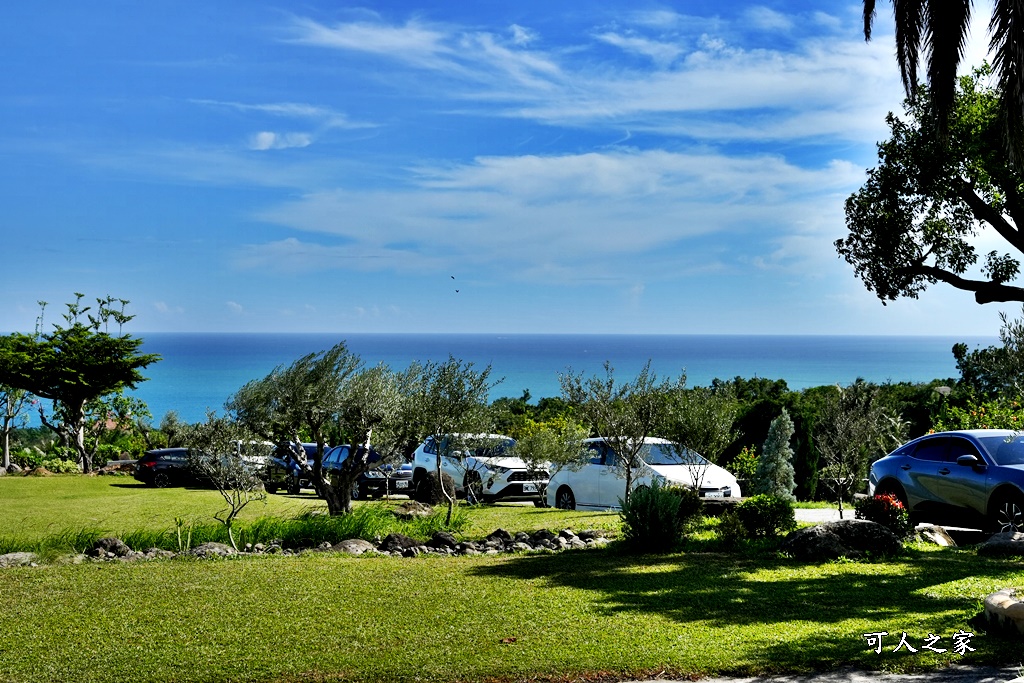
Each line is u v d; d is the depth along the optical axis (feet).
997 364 40.16
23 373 107.65
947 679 19.84
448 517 48.60
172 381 432.66
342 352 53.42
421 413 52.70
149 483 84.69
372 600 27.09
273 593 28.04
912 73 40.29
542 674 20.10
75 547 38.78
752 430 80.33
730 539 39.65
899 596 28.04
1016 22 34.17
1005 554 36.88
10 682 19.36
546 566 33.91
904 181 51.11
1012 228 49.70
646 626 24.02
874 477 52.44
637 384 53.42
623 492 57.57
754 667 20.54
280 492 78.28
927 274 53.01
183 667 20.35
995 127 45.11
